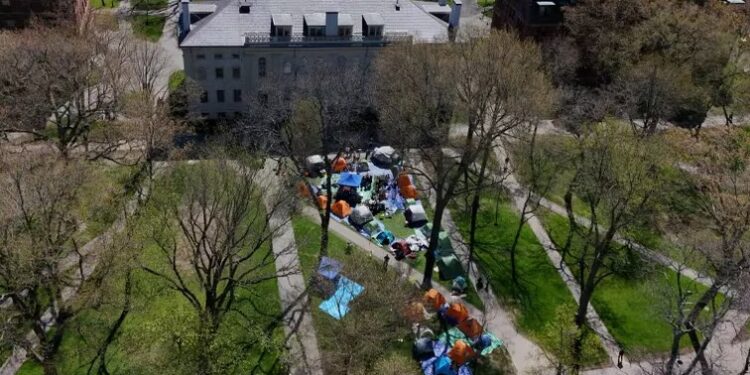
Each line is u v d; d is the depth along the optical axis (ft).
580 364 164.14
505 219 219.61
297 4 254.47
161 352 146.30
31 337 160.76
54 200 140.77
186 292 153.58
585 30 250.78
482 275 196.03
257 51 247.70
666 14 231.30
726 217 163.43
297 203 210.79
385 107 196.95
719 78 242.37
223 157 164.96
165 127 214.28
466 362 164.45
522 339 175.32
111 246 152.87
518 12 289.33
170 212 172.24
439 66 187.52
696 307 163.43
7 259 132.05
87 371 154.10
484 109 177.68
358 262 170.81
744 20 266.57
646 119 215.51
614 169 166.20
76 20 272.31
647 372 158.92
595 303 187.73
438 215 180.04
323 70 224.53
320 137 207.82
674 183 201.46
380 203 220.84
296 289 183.32
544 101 191.52
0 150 165.48
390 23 257.75
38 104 208.03
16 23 262.06
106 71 237.04
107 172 199.41
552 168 211.61
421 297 180.65
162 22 337.52
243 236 151.43
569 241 207.92
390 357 152.97
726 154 189.37
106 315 163.43
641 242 204.54
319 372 160.45
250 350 164.55
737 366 169.37
